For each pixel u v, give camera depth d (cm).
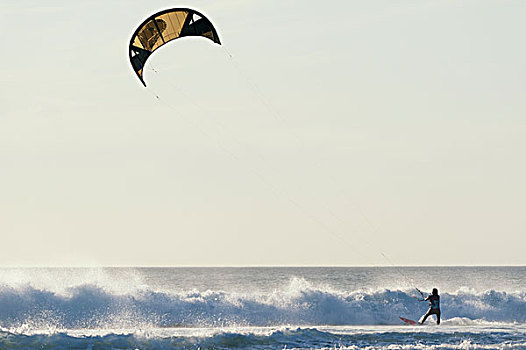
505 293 13575
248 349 8188
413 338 9000
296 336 8844
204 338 8500
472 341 8862
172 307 12031
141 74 10856
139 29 10475
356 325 12019
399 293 13138
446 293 13462
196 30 10525
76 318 11419
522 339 9075
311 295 12769
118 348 7962
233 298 12512
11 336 8031
